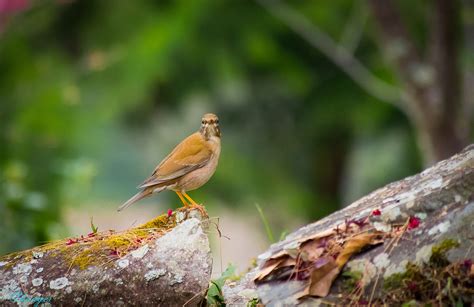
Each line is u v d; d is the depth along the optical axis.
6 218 9.77
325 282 5.69
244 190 19.58
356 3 16.84
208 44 18.33
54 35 17.95
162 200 20.08
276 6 17.27
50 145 16.09
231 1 18.20
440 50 12.27
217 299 6.26
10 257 6.17
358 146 18.62
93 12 17.91
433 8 12.22
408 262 5.57
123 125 20.02
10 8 15.36
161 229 6.49
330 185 21.12
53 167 14.20
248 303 6.23
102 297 5.92
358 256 5.75
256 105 19.88
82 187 12.91
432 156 12.66
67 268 6.02
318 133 19.97
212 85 18.92
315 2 17.91
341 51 16.62
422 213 5.82
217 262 15.73
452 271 5.44
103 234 6.43
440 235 5.57
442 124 12.41
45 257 6.12
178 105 19.23
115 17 18.09
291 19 17.20
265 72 19.22
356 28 16.84
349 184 19.31
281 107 19.94
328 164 20.97
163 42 17.86
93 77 17.69
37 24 17.41
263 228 19.97
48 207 11.26
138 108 19.38
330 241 5.92
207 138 8.34
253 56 18.42
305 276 5.82
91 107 17.62
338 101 18.97
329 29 17.69
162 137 20.27
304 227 6.57
